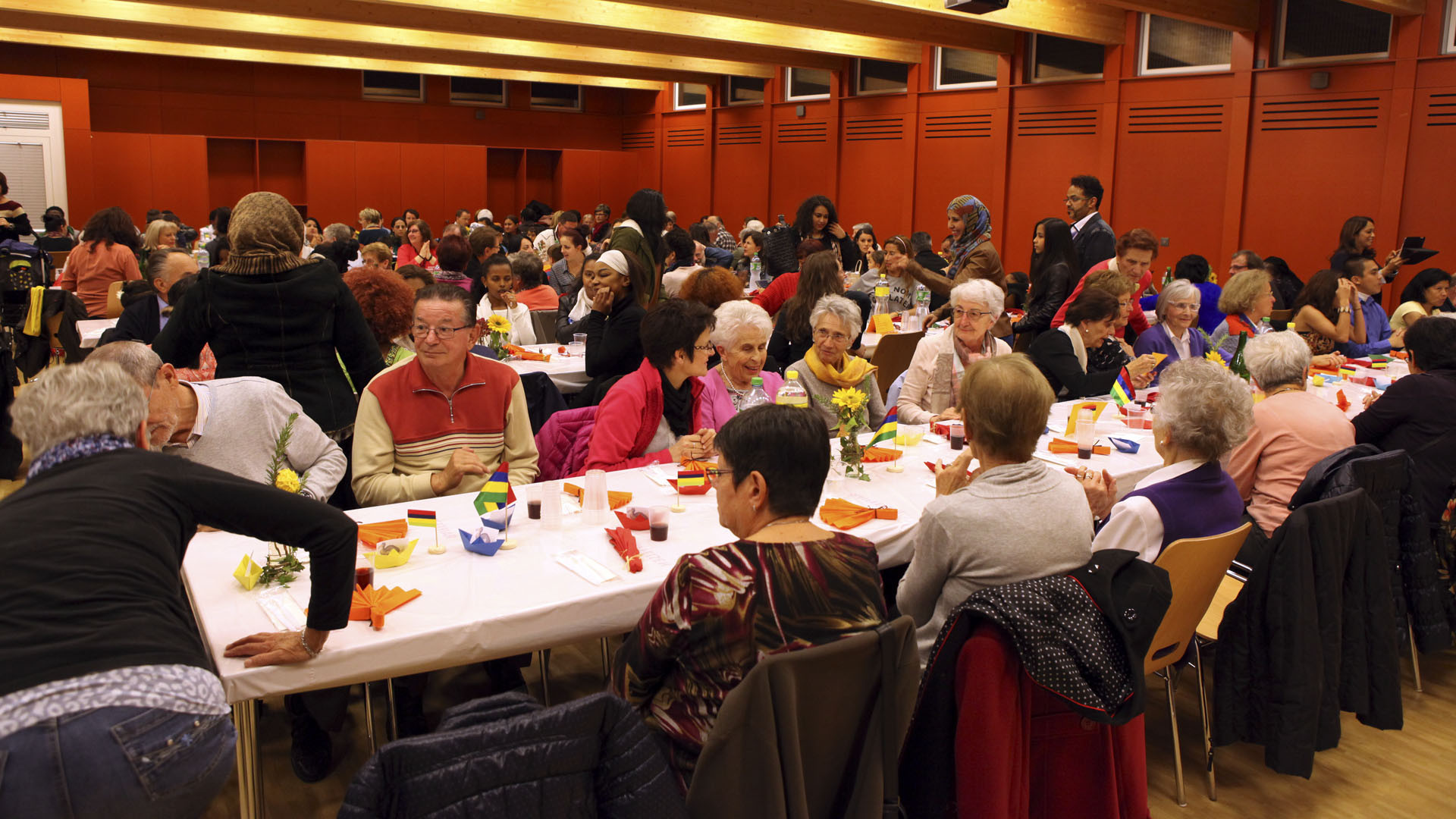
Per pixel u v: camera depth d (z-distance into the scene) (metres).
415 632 1.88
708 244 11.61
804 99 15.00
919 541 2.09
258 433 2.52
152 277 4.47
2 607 1.39
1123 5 8.91
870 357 5.66
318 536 1.69
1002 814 1.72
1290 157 9.80
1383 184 9.16
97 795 1.37
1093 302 4.20
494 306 5.62
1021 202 12.20
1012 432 2.02
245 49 14.53
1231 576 3.10
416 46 12.93
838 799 1.60
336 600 1.74
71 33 12.44
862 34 10.73
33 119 14.13
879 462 3.08
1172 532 2.33
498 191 18.84
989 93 12.38
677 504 2.68
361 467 2.80
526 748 1.27
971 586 2.01
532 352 5.06
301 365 3.12
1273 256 10.02
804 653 1.47
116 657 1.41
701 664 1.61
